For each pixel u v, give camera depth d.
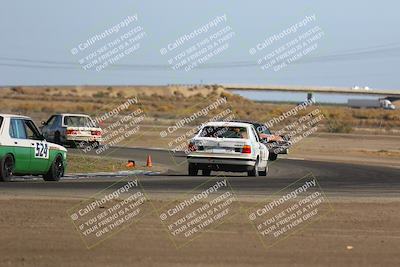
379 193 45.19
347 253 26.25
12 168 43.50
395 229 31.00
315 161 81.38
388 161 88.31
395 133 162.12
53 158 46.62
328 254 26.00
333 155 97.12
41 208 33.25
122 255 25.09
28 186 42.22
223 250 26.27
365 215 34.47
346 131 159.62
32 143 44.75
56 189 41.00
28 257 24.45
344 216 34.03
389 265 24.70
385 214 34.88
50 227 29.25
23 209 32.81
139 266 23.64
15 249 25.48
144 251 25.77
